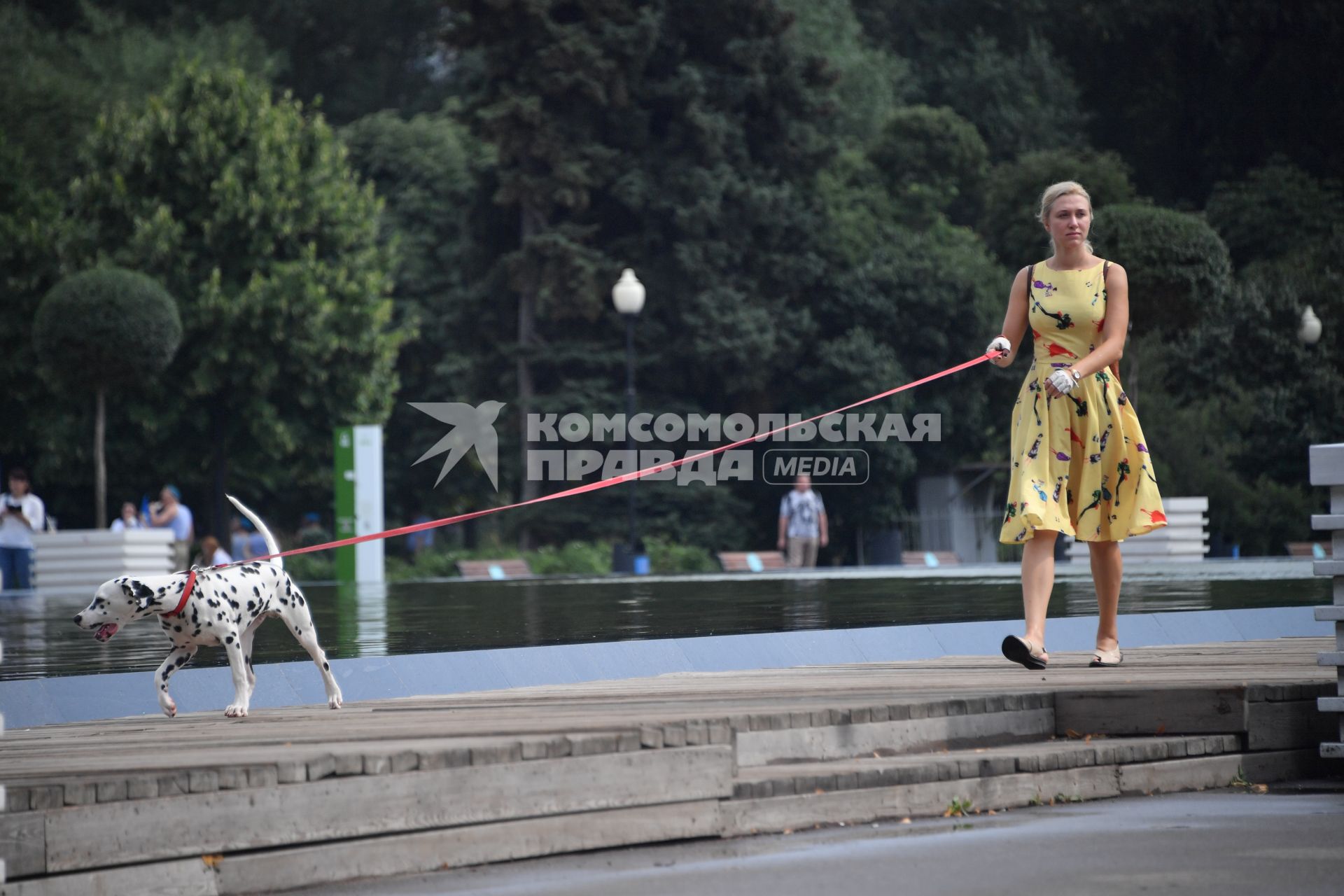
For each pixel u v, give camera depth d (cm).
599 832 635
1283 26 7600
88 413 4841
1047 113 7775
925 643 1279
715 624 1456
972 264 5956
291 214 4853
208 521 5788
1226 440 5609
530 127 5366
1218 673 898
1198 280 3306
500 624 1535
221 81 4966
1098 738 812
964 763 723
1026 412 959
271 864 567
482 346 5834
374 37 8162
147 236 4697
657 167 5528
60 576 3238
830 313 5794
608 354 5453
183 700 986
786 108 5731
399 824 593
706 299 5375
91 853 534
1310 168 7531
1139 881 535
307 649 873
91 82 6594
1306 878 538
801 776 682
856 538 5841
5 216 4750
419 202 6197
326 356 4816
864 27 8262
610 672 1129
